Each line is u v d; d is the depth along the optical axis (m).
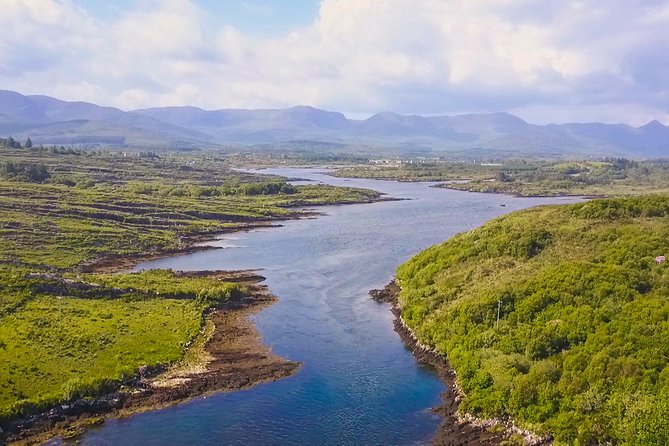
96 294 105.81
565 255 94.94
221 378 76.94
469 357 74.06
